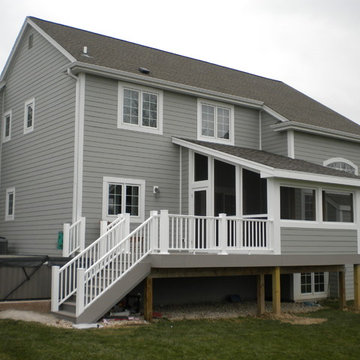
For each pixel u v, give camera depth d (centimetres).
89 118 1455
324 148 1873
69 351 784
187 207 1590
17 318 1016
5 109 1905
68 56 1494
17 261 1141
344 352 896
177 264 1136
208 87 1738
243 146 1803
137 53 1866
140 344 856
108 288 1055
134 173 1523
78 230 1368
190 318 1205
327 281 1733
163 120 1605
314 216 1449
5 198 1822
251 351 862
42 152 1612
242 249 1266
